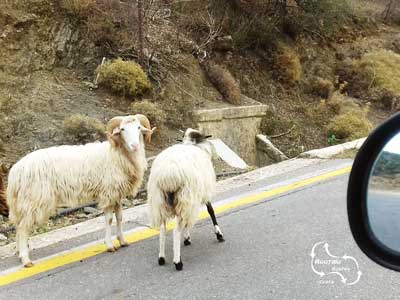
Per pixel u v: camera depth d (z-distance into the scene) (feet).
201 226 22.02
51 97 37.60
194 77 47.47
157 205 17.92
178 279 17.08
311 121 54.49
